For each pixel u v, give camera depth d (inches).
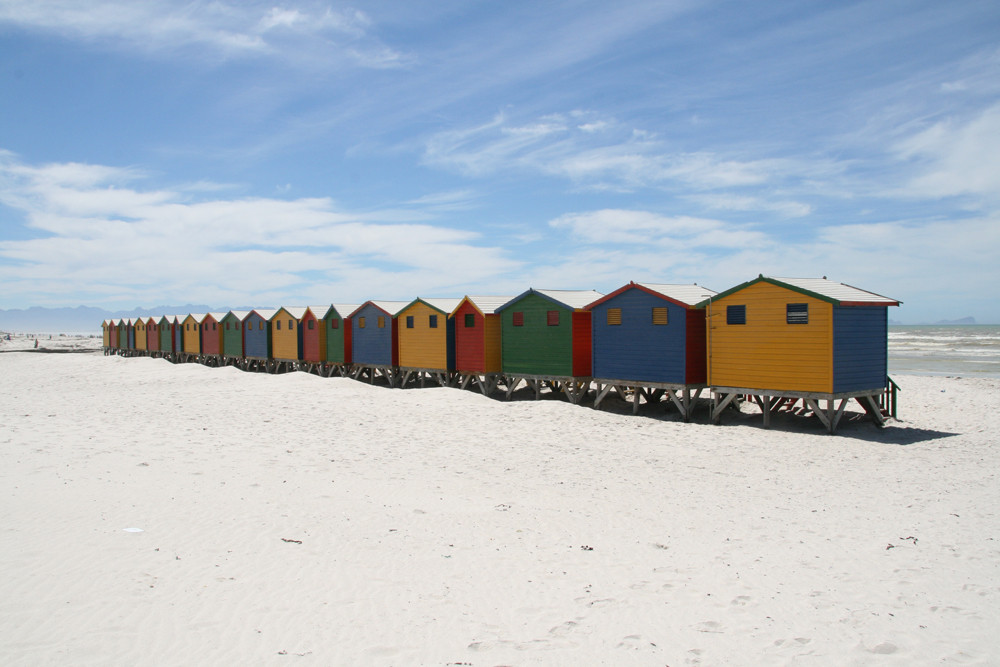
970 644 249.1
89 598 273.4
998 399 1040.8
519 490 512.1
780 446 690.8
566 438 743.7
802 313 742.5
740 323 792.3
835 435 735.7
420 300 1243.2
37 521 366.0
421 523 411.8
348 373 1476.4
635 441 729.0
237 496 447.5
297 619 268.2
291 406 914.7
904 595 297.9
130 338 2711.6
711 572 334.6
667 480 550.3
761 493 503.2
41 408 893.8
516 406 962.1
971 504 455.5
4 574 290.8
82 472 489.4
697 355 854.5
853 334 748.0
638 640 258.1
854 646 250.5
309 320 1572.3
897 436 735.1
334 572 322.3
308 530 383.6
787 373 754.8
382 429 774.5
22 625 247.1
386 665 234.5
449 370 1188.5
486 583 317.7
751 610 286.7
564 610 287.9
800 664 238.1
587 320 997.2
